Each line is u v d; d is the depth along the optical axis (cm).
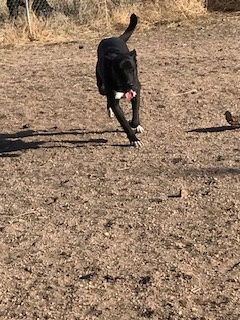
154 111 776
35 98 899
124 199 525
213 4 1535
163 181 555
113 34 1385
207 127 700
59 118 791
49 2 1517
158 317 361
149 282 396
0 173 621
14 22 1415
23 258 440
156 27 1410
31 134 737
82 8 1476
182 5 1479
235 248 431
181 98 827
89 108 825
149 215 489
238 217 476
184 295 380
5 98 913
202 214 485
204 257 422
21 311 378
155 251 434
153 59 1095
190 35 1309
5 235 477
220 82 895
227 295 378
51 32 1391
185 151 627
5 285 407
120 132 712
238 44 1173
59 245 454
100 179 574
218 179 548
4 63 1182
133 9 1485
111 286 395
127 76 642
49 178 591
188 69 995
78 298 386
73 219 494
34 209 521
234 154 607
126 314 366
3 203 541
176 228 465
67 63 1132
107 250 440
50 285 403
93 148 665
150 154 629
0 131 760
